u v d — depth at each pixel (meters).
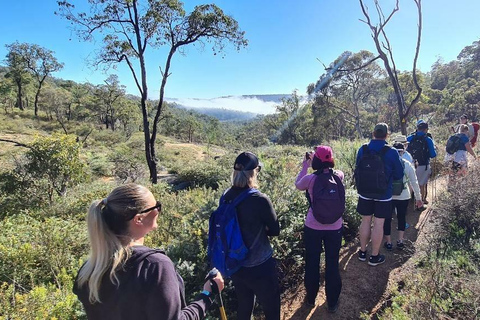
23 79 64.12
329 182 2.96
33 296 2.89
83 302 1.29
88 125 59.50
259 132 88.50
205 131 91.69
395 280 3.50
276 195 4.39
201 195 5.90
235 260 2.27
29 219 7.07
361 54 35.47
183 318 1.34
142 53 12.45
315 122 42.50
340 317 3.10
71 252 4.55
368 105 54.31
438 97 56.16
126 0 11.35
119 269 1.23
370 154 3.64
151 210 1.36
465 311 2.36
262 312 3.22
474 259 3.11
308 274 3.21
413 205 5.80
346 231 4.91
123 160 22.52
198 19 12.12
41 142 9.80
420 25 8.27
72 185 10.56
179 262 3.03
